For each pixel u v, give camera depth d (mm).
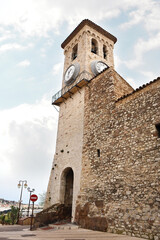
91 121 15141
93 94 16188
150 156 9594
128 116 11805
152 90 10906
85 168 13836
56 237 8117
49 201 16922
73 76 19469
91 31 23359
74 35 24812
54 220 14219
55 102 21125
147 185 9172
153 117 10227
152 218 8383
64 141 17922
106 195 11211
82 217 12344
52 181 17703
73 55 24484
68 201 16062
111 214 10414
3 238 7590
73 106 18562
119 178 10797
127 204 9758
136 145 10555
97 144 13531
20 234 9250
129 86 15602
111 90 14070
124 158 10969
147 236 8258
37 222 13039
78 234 9172
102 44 23844
